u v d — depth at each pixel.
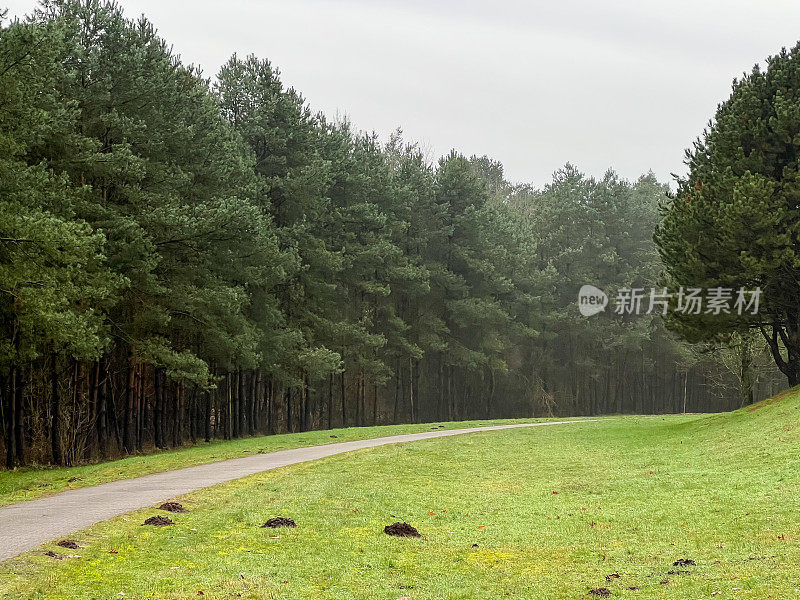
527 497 18.00
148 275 29.20
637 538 12.77
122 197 30.38
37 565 9.90
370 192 52.88
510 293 64.94
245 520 13.74
